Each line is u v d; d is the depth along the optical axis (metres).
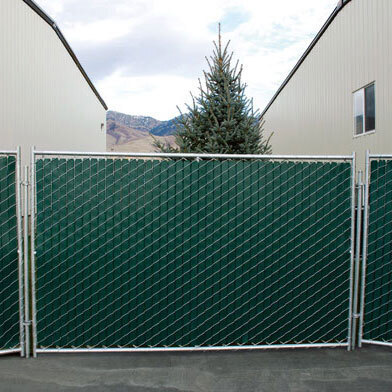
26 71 10.09
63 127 14.41
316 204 3.68
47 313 3.59
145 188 3.58
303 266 3.71
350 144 9.68
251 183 3.64
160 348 3.62
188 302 3.66
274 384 3.09
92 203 3.56
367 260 3.73
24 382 3.10
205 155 3.58
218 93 6.64
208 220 3.63
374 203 3.68
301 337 3.75
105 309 3.62
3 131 8.55
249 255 3.67
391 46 7.65
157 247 3.62
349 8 9.55
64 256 3.57
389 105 7.77
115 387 3.04
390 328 3.76
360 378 3.18
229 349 3.68
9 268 3.54
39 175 3.51
